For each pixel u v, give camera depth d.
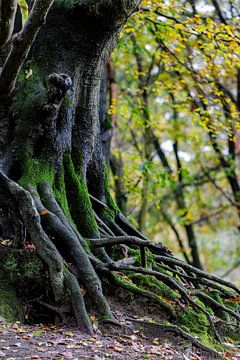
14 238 9.62
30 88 10.57
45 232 9.61
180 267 11.92
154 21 17.00
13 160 10.20
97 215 11.91
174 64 20.27
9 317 8.75
